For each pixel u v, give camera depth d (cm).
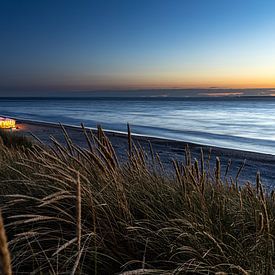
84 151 364
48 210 327
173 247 278
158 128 5191
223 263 257
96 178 370
